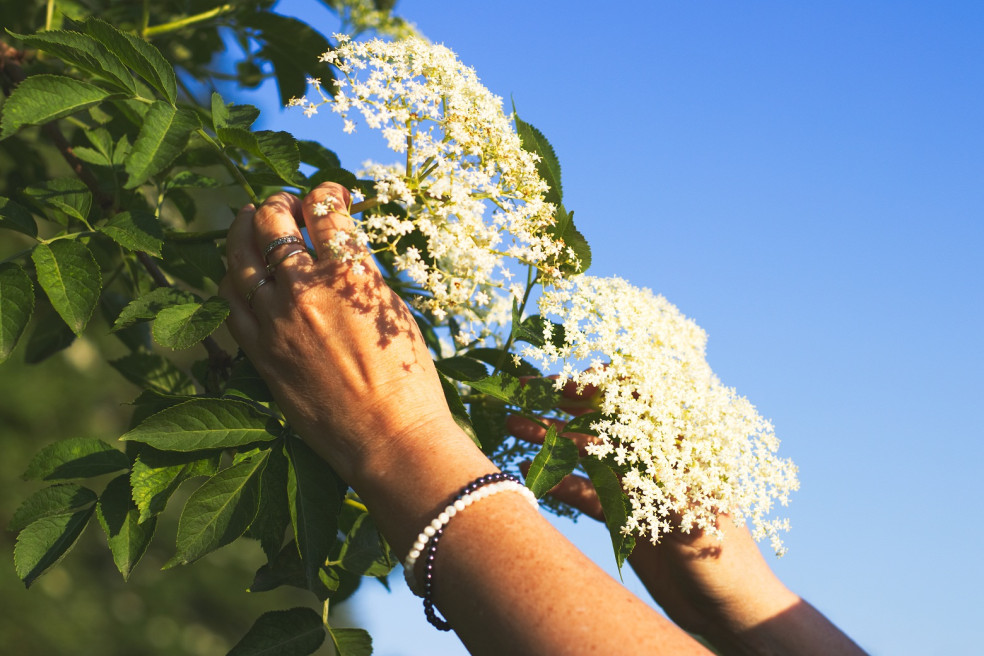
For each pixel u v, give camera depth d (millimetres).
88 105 707
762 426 773
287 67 1002
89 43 706
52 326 1000
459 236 698
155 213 843
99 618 2455
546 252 736
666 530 742
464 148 708
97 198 846
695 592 812
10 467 2338
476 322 894
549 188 771
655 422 748
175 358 2158
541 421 775
